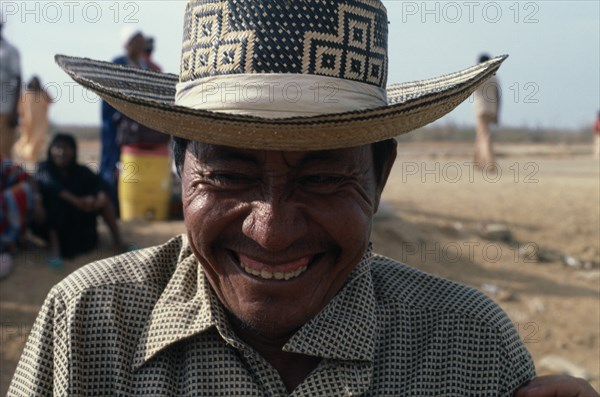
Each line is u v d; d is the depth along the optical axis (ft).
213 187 5.00
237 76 4.82
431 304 5.73
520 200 30.66
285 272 5.04
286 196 4.92
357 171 5.07
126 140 24.93
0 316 16.40
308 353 5.24
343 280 5.34
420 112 4.81
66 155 20.94
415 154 74.33
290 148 4.74
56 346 5.53
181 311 5.45
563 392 5.60
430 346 5.58
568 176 45.09
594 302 20.66
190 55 5.12
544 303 20.39
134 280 5.74
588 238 26.37
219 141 4.79
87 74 5.87
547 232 26.61
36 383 5.57
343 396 5.28
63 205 20.71
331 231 5.02
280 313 5.09
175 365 5.43
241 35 4.83
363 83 4.97
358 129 4.66
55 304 5.65
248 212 4.96
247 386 5.26
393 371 5.50
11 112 24.84
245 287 5.09
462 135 130.00
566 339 18.44
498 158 69.67
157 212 25.20
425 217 26.73
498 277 22.11
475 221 27.02
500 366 5.62
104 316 5.55
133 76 6.19
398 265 6.12
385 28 5.24
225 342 5.35
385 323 5.63
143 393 5.37
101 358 5.50
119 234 21.71
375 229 24.31
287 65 4.78
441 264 22.44
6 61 24.40
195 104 5.01
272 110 4.78
